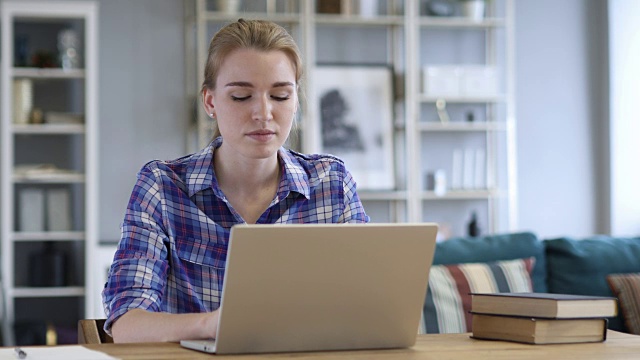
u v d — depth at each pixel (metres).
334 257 1.60
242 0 5.92
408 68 6.10
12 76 5.61
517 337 1.79
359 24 6.25
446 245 3.73
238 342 1.59
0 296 5.42
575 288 3.76
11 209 5.59
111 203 5.96
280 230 1.54
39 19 5.71
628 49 6.47
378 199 6.28
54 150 5.88
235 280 1.55
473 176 6.43
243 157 2.04
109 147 5.96
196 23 5.86
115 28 5.96
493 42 6.45
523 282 3.63
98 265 5.61
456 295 3.49
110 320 1.84
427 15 6.34
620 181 6.48
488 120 6.47
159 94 6.01
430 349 1.69
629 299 3.68
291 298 1.60
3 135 5.55
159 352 1.60
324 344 1.66
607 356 1.61
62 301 5.86
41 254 5.64
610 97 6.52
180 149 6.03
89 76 5.62
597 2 6.59
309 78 5.98
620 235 6.48
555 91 6.57
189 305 2.02
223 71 1.94
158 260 1.96
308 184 2.15
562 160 6.58
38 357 1.53
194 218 2.04
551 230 6.55
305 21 5.96
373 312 1.66
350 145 6.22
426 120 6.41
